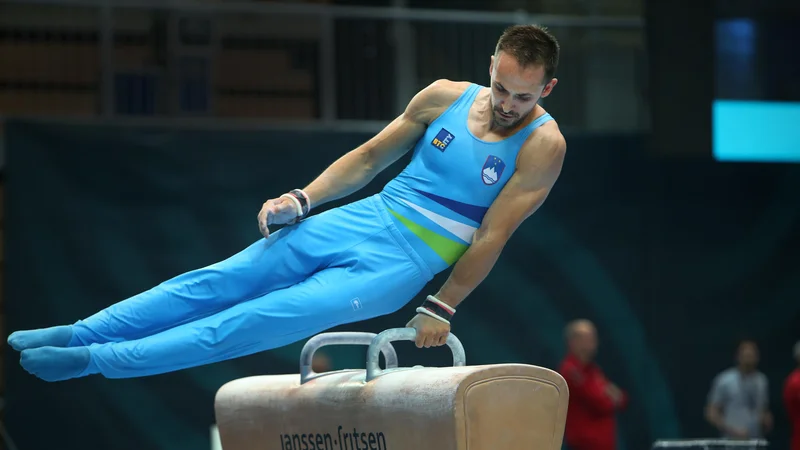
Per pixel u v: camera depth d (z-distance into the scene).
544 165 12.38
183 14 32.03
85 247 29.09
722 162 33.16
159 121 30.00
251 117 32.88
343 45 32.91
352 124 31.61
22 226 28.72
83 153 29.36
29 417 28.39
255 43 33.16
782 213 33.34
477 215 12.65
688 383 32.44
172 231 29.70
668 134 30.62
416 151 13.13
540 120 12.57
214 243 29.92
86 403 28.95
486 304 31.56
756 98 33.91
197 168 30.05
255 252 12.54
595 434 27.02
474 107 12.87
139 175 29.66
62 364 11.45
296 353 30.50
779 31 34.12
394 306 12.80
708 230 32.97
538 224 32.09
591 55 33.44
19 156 28.89
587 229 32.28
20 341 11.60
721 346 32.75
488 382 10.87
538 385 11.18
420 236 12.64
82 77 32.47
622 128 33.41
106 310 12.22
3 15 32.03
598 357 32.09
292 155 30.61
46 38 32.31
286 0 35.19
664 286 32.59
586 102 33.31
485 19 32.62
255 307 12.03
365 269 12.44
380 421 11.66
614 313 32.22
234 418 14.15
